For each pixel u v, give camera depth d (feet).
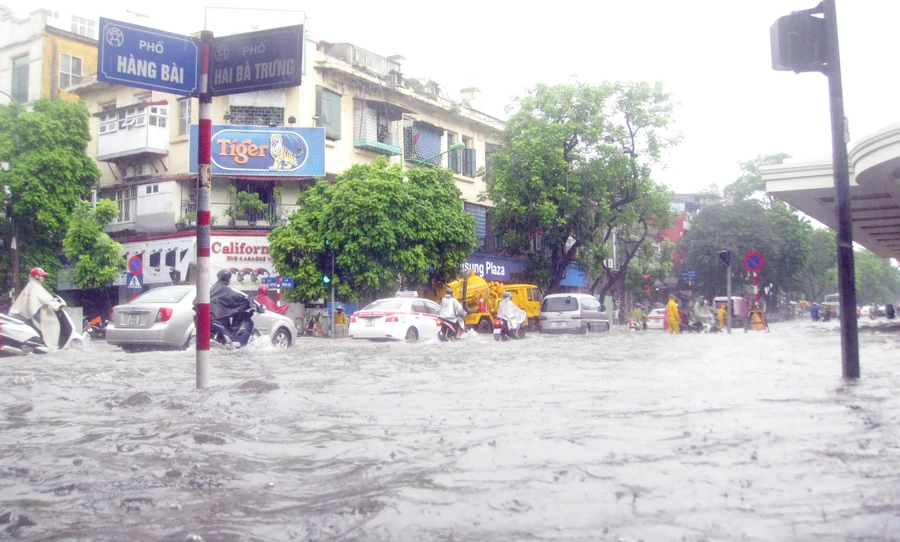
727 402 17.13
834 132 23.59
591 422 14.33
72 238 91.20
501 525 7.74
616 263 171.53
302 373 26.43
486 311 96.43
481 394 19.52
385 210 90.79
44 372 26.45
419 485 9.39
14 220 94.58
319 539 7.46
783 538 7.22
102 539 7.55
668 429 13.37
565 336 78.84
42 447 12.28
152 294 43.55
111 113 102.17
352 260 89.25
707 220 179.63
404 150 113.91
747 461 10.57
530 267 128.77
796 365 29.12
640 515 8.02
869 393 18.66
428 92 119.65
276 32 20.51
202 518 8.24
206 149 21.11
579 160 118.83
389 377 24.75
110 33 19.74
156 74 20.40
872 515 7.92
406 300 66.03
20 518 8.23
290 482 9.93
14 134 95.40
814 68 23.71
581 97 118.11
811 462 10.46
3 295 95.14
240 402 17.60
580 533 7.43
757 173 180.65
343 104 104.06
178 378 24.21
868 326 101.71
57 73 113.70
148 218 99.55
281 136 95.20
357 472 10.39
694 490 9.01
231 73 20.85
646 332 99.50
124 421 15.06
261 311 43.83
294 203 98.37
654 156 120.78
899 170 52.90
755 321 92.43
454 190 101.76
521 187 116.47
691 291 173.78
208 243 21.09
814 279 232.94
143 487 9.66
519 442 12.17
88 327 82.99
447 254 97.81
